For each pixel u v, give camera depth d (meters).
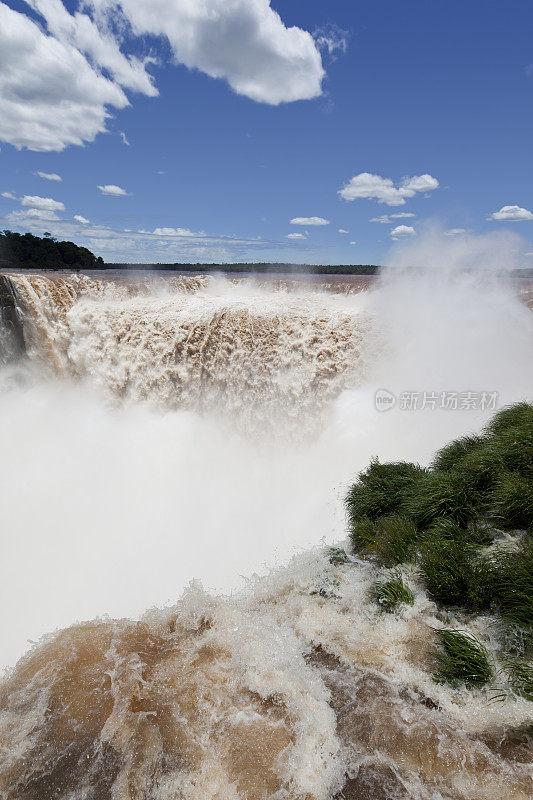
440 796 3.80
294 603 6.56
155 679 5.20
